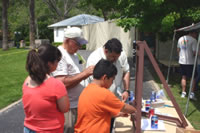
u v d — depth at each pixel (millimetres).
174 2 7633
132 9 7570
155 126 2924
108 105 2178
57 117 2096
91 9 39938
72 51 2752
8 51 24625
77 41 2689
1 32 38719
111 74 2236
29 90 2049
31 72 2023
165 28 7102
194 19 7410
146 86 7324
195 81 5906
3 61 15641
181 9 7453
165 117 3234
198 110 4879
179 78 8242
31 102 2018
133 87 7223
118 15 9297
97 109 2170
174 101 2982
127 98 3016
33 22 25297
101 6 9641
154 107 3766
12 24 40312
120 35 15336
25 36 40219
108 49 2705
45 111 2021
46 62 2078
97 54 3014
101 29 17672
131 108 2326
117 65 3020
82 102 2250
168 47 13047
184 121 2988
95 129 2182
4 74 10367
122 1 7699
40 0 40969
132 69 10359
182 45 5664
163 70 10039
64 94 2082
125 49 15023
